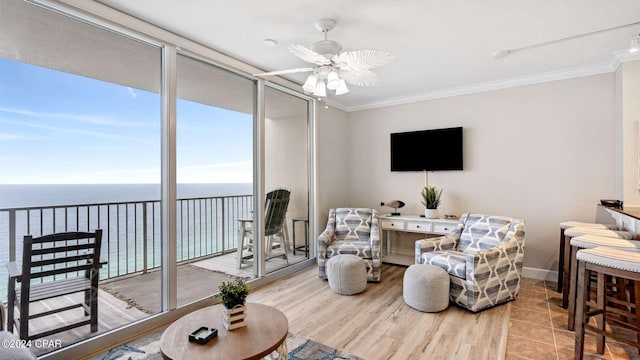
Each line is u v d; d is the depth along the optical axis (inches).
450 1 87.8
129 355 86.7
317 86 103.7
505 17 96.9
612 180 136.6
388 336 97.3
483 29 104.9
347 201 211.6
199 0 87.7
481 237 135.9
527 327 102.7
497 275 118.6
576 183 144.1
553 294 131.2
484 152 165.6
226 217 132.3
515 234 126.0
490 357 85.7
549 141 149.8
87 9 87.0
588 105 141.3
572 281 100.3
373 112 202.2
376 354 87.4
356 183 209.6
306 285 144.9
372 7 91.2
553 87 148.6
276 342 64.0
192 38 111.5
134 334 97.4
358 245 152.9
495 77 155.0
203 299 118.9
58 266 86.2
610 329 102.0
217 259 128.3
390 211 195.9
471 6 90.6
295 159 171.5
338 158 203.6
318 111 185.9
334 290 134.4
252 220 144.0
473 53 125.1
